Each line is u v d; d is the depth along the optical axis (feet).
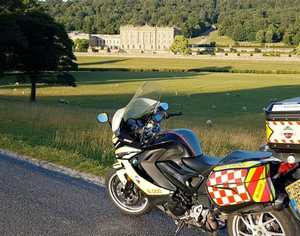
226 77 359.66
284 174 14.98
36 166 31.50
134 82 297.53
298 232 15.06
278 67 470.39
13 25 155.94
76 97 199.72
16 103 101.30
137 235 19.61
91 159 33.73
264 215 16.12
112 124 21.36
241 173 15.69
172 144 19.12
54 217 21.65
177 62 536.83
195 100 199.31
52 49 170.60
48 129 52.65
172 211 18.95
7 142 39.91
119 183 22.22
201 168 18.25
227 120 114.83
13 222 21.03
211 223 17.42
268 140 15.10
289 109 14.35
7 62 164.55
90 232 19.98
